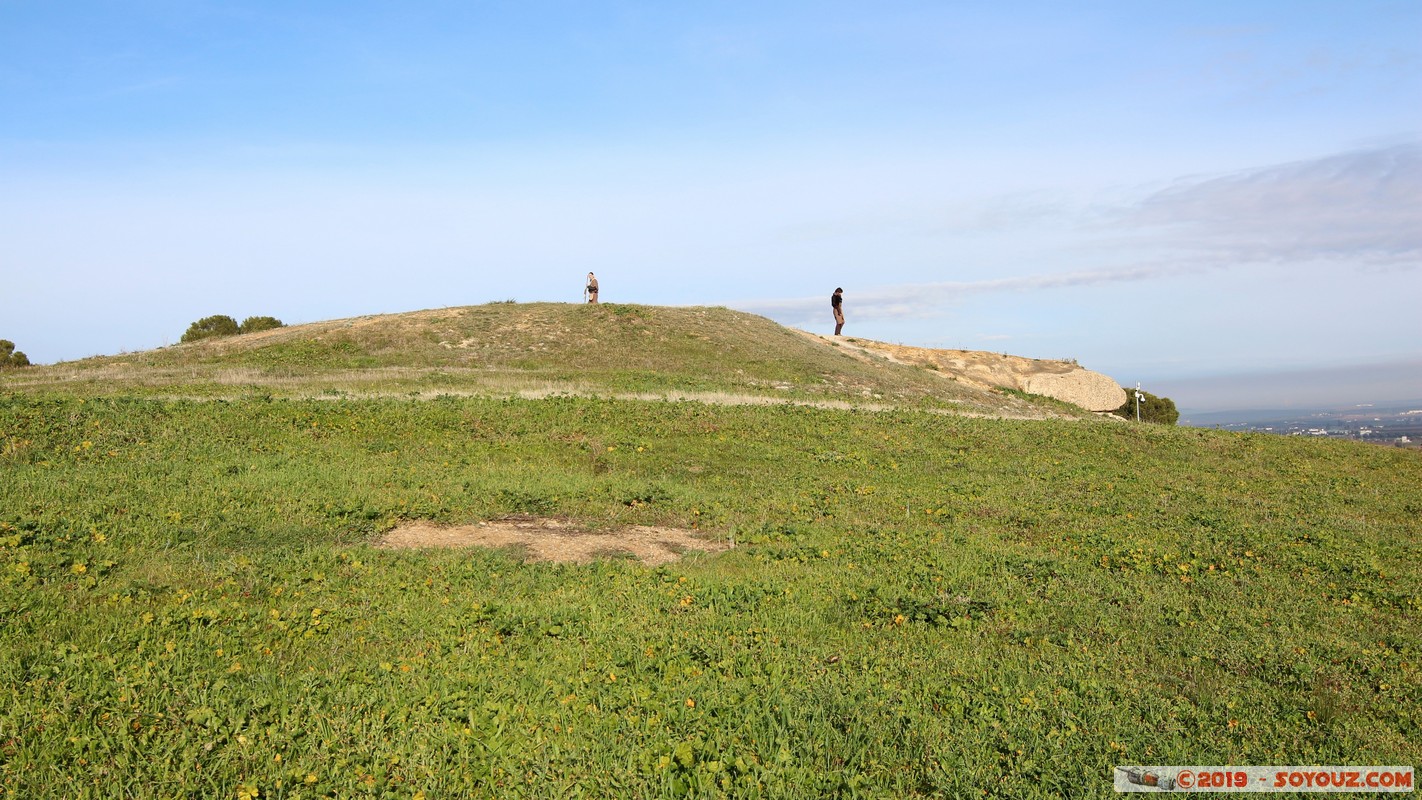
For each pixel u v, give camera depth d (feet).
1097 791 19.42
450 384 81.82
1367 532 48.16
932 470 61.87
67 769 17.94
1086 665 27.02
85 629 24.79
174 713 20.42
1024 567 38.11
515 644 26.53
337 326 110.32
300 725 20.42
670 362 102.63
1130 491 58.23
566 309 119.65
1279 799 19.51
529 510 45.11
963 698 23.90
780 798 18.47
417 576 32.81
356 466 50.14
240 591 29.60
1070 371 128.67
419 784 18.51
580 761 19.61
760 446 64.28
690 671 24.75
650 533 42.80
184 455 49.26
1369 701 25.14
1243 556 41.88
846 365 111.45
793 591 33.24
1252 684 26.07
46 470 43.57
